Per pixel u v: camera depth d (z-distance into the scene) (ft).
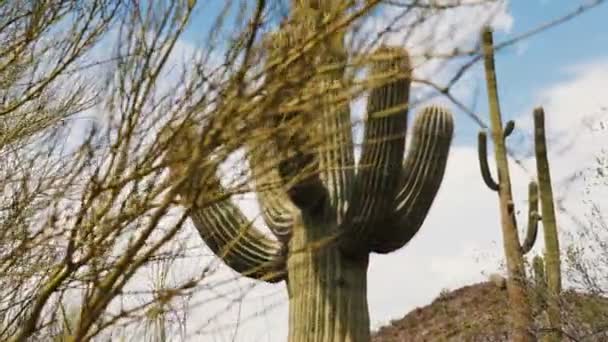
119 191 9.75
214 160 9.45
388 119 16.94
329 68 9.47
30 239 10.84
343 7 9.36
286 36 9.57
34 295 12.19
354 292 24.79
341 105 9.68
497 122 29.55
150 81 9.81
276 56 9.45
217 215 23.58
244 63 9.39
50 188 11.77
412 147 25.26
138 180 9.75
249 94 9.36
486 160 29.35
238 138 9.41
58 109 14.67
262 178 10.13
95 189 9.73
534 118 29.40
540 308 28.32
